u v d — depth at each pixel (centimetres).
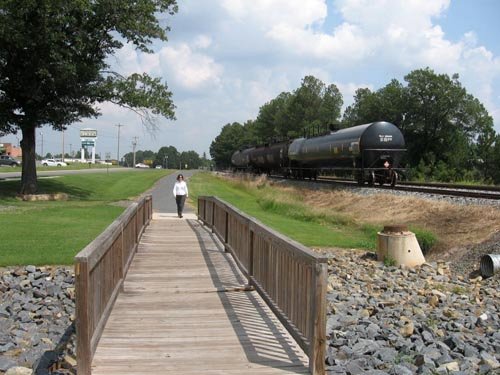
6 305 974
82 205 2639
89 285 529
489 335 872
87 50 2869
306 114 10962
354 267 1526
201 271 1118
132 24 2861
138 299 873
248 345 645
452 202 2177
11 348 733
